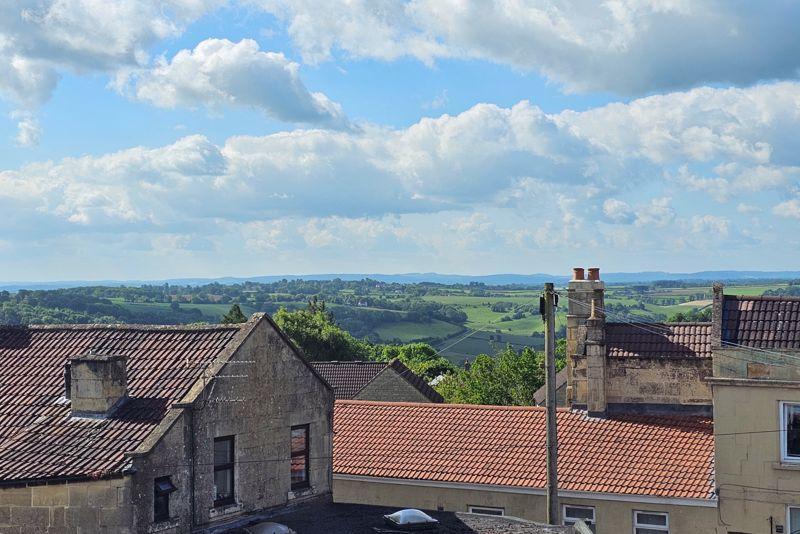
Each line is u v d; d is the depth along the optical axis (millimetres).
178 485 26531
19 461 26266
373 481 39875
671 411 40594
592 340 41156
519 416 42062
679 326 41906
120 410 27781
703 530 35188
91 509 25172
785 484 34406
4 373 31141
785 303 37094
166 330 31203
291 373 31328
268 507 30125
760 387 34781
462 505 38469
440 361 149125
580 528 29359
